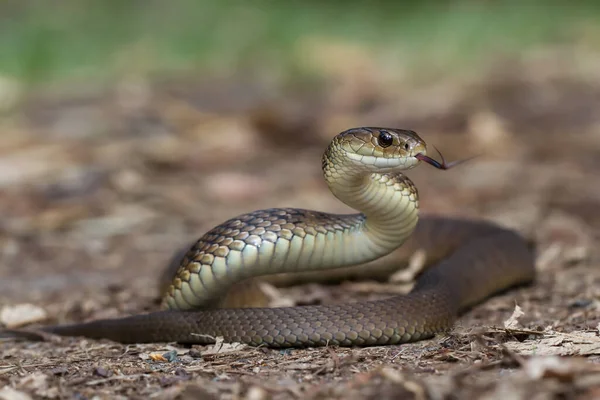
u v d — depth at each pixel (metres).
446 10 35.72
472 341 6.94
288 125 19.73
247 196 15.34
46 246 12.74
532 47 30.31
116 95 23.58
